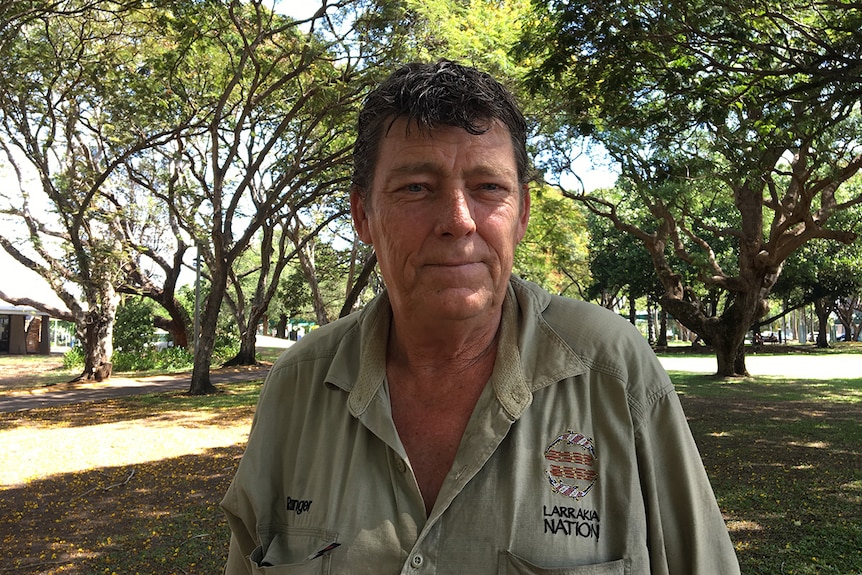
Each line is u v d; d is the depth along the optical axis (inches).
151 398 614.9
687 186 453.4
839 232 455.5
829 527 205.3
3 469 315.6
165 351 1064.8
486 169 44.3
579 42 323.6
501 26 462.0
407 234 44.2
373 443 47.5
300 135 631.2
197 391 645.9
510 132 46.6
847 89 270.4
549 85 403.5
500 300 46.9
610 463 44.4
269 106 631.2
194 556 193.0
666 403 47.0
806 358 1164.5
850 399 534.6
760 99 305.3
